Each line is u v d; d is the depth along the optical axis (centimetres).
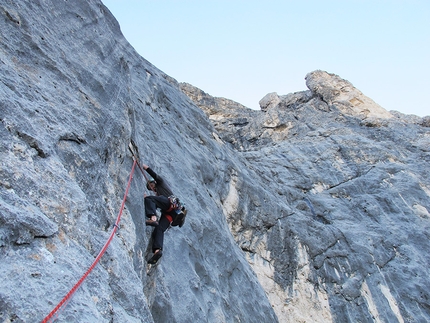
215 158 2031
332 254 2055
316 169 2947
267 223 2023
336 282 1958
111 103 734
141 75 1875
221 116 4644
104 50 825
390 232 2370
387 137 3341
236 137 4106
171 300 945
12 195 377
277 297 1827
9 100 450
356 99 3853
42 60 582
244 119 4509
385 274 2075
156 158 1408
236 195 2003
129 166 743
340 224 2381
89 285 410
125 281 505
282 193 2489
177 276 1077
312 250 2022
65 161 505
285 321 1761
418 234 2394
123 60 902
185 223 1316
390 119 3578
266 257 1936
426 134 3403
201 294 1134
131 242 609
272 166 2945
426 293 2014
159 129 1612
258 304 1516
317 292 1900
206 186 1805
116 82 799
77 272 392
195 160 1778
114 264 496
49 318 314
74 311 351
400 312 1923
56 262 376
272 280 1872
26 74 530
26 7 612
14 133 432
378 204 2598
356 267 2044
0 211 344
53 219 414
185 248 1206
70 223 436
